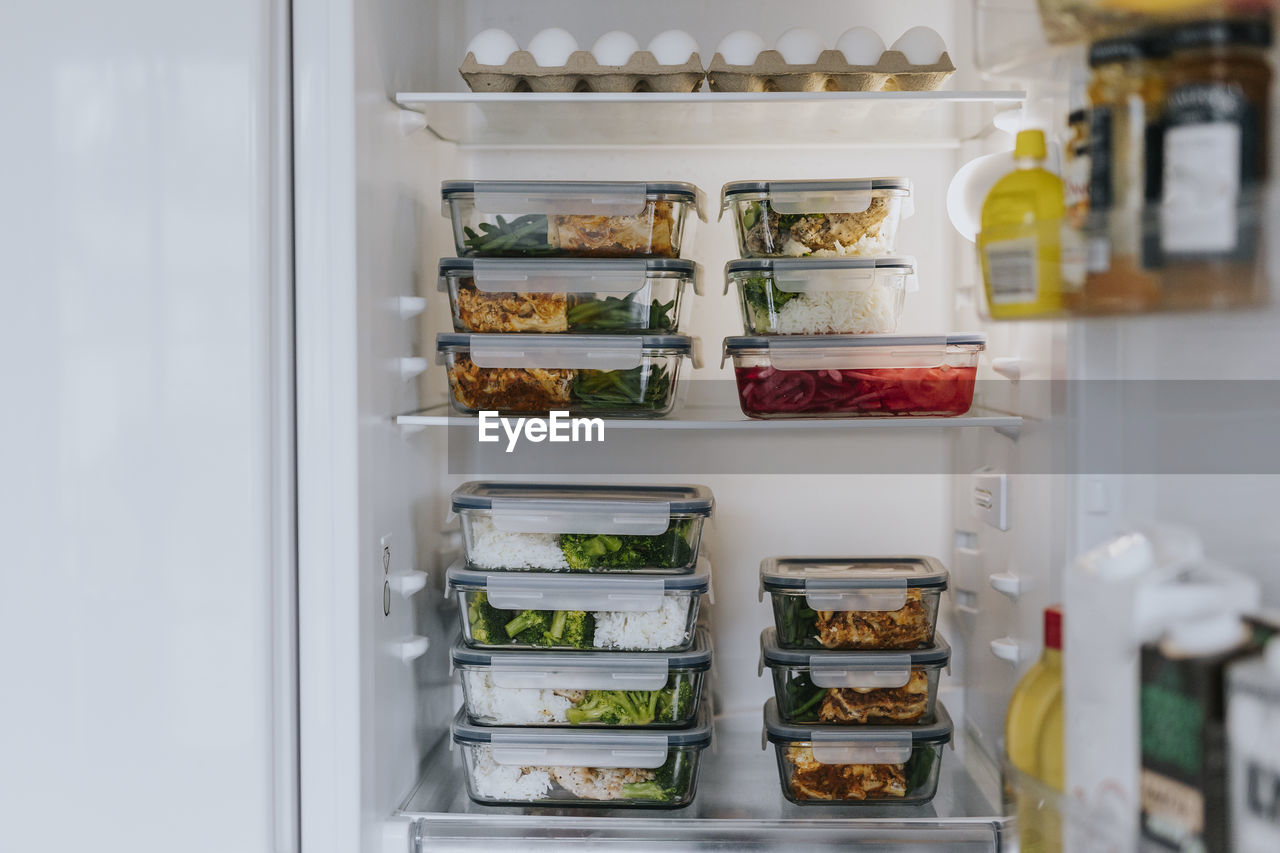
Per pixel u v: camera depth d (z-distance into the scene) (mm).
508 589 1277
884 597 1310
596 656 1276
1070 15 742
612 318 1301
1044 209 818
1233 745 659
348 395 1140
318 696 1148
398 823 1222
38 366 1111
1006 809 1105
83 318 1106
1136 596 726
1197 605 717
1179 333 992
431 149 1511
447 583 1303
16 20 1096
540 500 1297
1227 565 947
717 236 1634
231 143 1097
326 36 1126
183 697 1113
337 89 1127
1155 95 718
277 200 1125
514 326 1305
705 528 1630
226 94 1096
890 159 1621
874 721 1301
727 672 1650
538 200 1302
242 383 1103
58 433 1110
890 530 1651
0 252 1106
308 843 1154
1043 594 1185
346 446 1142
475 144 1623
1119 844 731
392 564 1291
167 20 1095
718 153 1630
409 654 1333
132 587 1112
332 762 1148
